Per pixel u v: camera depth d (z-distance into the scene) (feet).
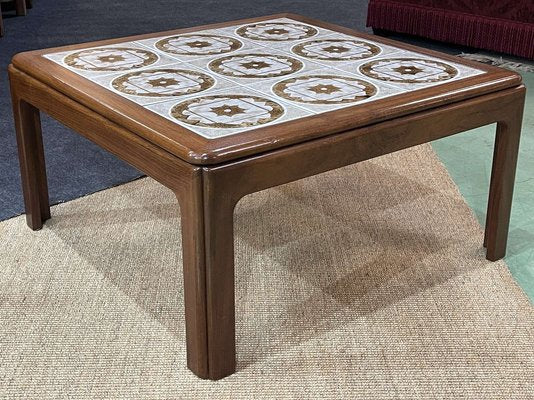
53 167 7.11
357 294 5.17
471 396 4.23
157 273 5.40
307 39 6.06
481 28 10.54
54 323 4.83
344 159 4.36
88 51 5.63
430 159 7.43
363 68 5.28
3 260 5.52
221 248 4.06
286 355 4.55
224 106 4.49
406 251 5.73
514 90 5.10
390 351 4.60
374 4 11.68
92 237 5.86
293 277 5.37
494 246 5.54
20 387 4.26
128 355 4.54
